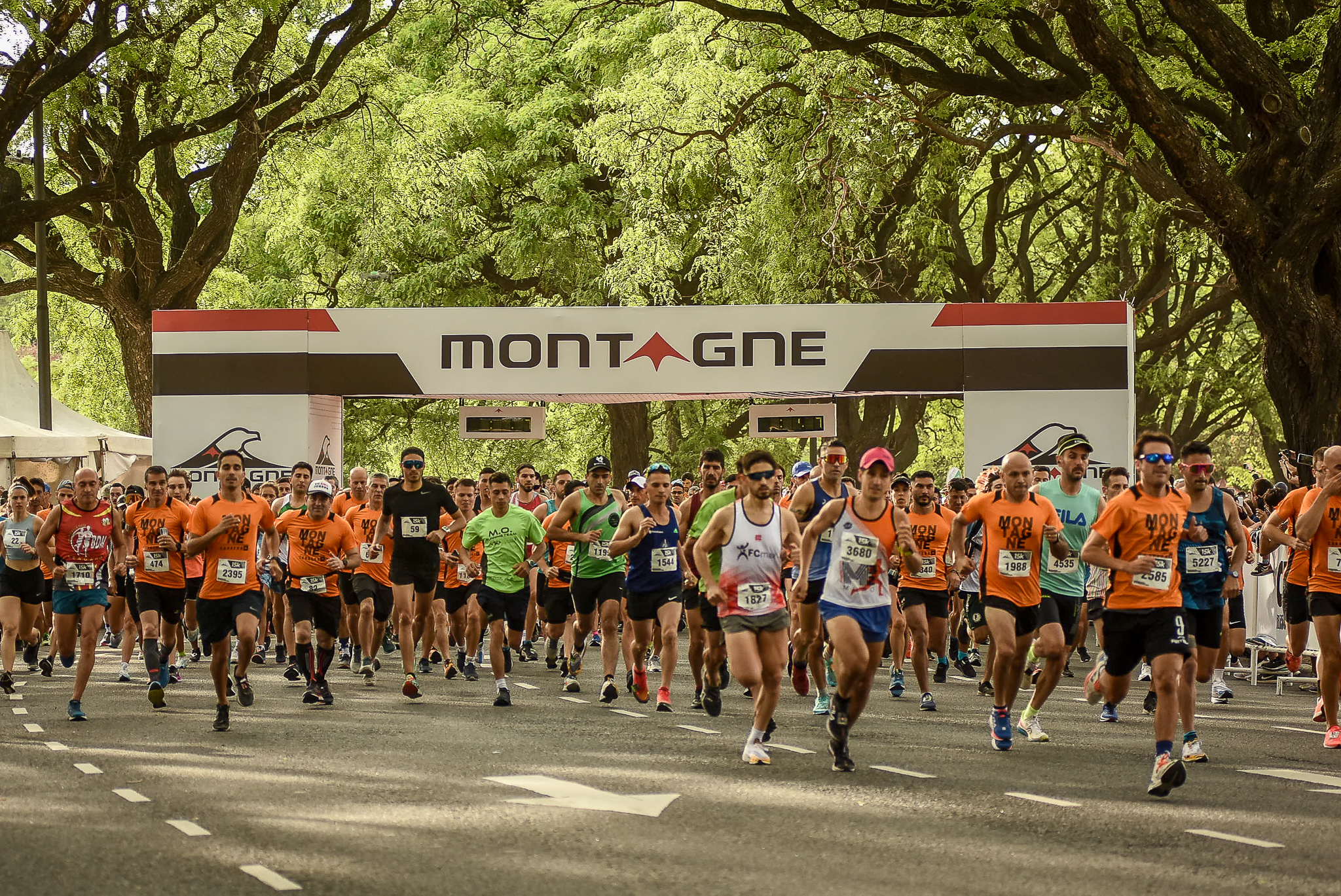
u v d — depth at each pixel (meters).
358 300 39.00
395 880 6.63
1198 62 22.59
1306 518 11.42
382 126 35.88
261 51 31.53
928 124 26.80
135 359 32.09
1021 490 11.36
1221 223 19.73
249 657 12.33
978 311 25.78
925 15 23.61
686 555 13.48
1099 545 9.85
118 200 31.00
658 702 13.91
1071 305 25.69
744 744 11.32
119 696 15.23
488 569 16.02
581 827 7.93
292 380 26.33
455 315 26.33
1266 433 45.00
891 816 8.30
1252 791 9.32
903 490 17.02
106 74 28.02
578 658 15.79
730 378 26.03
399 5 31.95
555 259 37.28
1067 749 11.31
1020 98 24.95
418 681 16.88
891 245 35.16
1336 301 20.52
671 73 32.47
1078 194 41.38
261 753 10.80
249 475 26.34
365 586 16.47
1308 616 12.52
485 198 38.31
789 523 10.52
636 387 26.14
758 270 33.34
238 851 7.26
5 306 41.53
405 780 9.56
